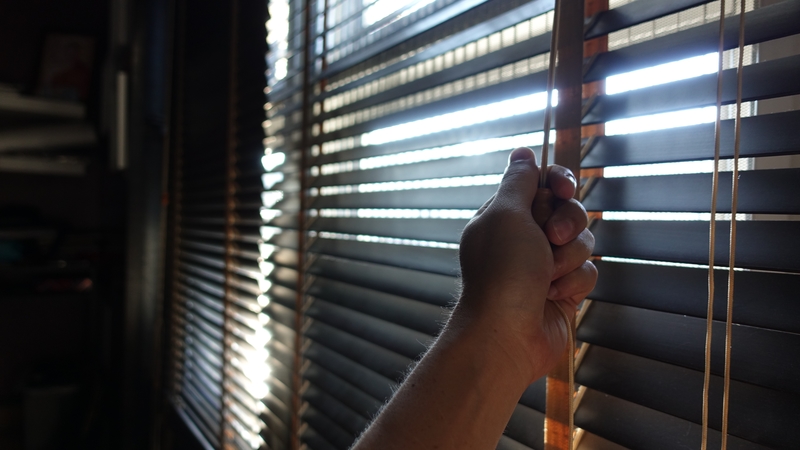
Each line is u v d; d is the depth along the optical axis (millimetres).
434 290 552
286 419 839
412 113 590
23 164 1518
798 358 333
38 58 1771
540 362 359
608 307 430
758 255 344
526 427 467
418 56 584
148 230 1520
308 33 797
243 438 1061
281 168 900
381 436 332
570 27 426
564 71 428
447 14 552
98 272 1701
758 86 349
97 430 1508
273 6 1045
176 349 1449
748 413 351
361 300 667
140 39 1471
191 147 1404
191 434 1249
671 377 389
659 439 390
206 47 1304
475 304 349
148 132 1509
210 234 1218
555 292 366
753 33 351
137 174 1493
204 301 1281
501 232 349
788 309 335
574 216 350
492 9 536
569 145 422
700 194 371
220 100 1196
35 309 1756
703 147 366
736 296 356
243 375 1023
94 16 1849
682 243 378
